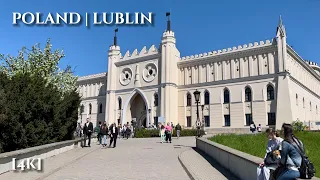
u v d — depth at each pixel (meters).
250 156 10.17
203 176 11.22
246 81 47.97
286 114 42.62
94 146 25.12
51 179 11.04
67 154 18.83
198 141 22.14
